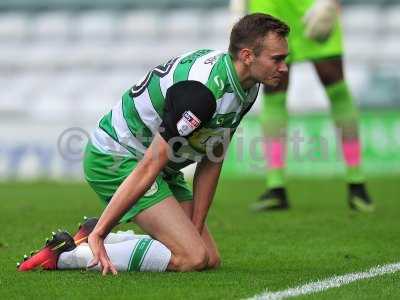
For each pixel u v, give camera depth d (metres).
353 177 29.03
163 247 15.34
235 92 14.63
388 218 26.47
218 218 26.98
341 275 15.52
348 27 65.00
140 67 66.44
